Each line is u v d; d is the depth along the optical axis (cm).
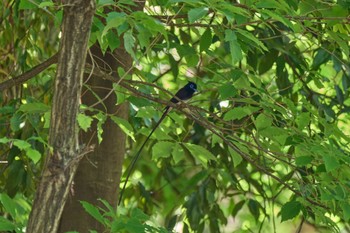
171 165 1664
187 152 1546
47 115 992
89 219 1130
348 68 1313
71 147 656
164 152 1120
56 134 654
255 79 1100
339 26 1223
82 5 645
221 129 1086
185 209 1644
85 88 1153
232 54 846
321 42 1288
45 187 654
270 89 1520
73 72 653
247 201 1602
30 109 1002
